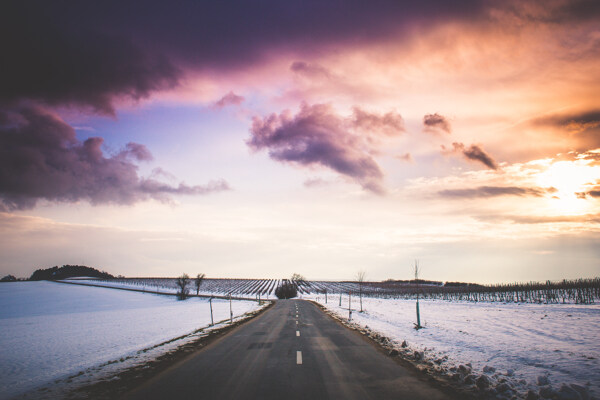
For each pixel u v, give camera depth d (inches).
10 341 952.3
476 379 315.6
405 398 269.6
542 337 568.4
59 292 4559.5
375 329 730.2
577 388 273.7
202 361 425.4
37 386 396.2
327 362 406.3
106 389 316.8
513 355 433.4
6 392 377.7
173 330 932.6
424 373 350.3
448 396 275.1
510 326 728.3
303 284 6215.6
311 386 303.6
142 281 6998.0
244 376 343.9
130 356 493.4
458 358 421.7
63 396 303.4
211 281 6899.6
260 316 1144.2
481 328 711.7
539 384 304.3
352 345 531.8
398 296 2726.4
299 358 431.8
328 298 2807.6
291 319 1007.0
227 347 527.2
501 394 280.5
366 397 272.1
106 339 856.3
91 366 505.7
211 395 283.6
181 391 297.7
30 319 1779.0
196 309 1897.1
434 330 690.2
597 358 398.3
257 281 7042.3
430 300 2102.6
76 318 1690.5
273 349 501.4
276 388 298.8
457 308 1360.7
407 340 574.6
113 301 3120.1
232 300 2807.6
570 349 458.6
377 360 416.8
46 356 660.1
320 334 665.0
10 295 4320.9
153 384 324.2
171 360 439.2
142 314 1718.8
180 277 3329.2
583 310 1002.7
